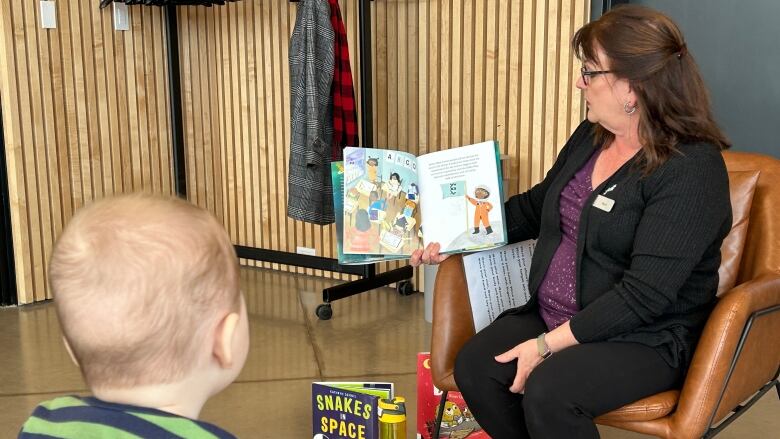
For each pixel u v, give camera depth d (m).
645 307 1.64
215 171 4.66
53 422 0.81
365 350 3.25
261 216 4.57
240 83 4.46
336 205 2.34
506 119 3.63
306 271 4.43
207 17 4.46
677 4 3.23
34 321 3.67
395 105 3.95
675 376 1.69
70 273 0.82
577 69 3.39
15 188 3.81
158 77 4.37
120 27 4.15
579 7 3.34
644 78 1.67
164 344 0.83
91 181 4.14
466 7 3.64
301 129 3.34
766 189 1.98
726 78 3.14
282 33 4.23
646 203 1.71
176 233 0.84
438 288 2.05
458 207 2.11
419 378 2.33
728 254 1.97
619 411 1.65
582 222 1.80
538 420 1.63
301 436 2.52
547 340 1.72
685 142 1.71
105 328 0.81
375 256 2.34
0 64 3.73
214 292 0.86
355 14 3.98
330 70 3.29
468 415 2.31
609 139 1.89
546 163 3.54
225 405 2.74
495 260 2.13
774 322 1.76
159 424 0.80
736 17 3.09
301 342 3.35
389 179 2.38
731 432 2.46
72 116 4.02
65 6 3.92
